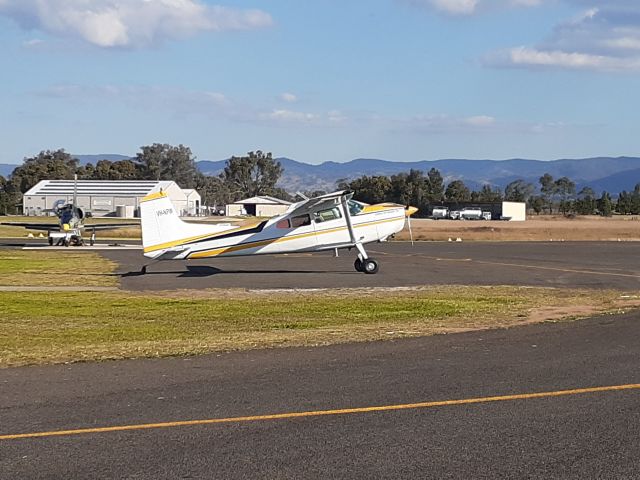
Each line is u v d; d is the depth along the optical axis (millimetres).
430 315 15391
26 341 12227
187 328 13828
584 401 7668
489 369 9352
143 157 167375
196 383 8680
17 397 8023
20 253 38500
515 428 6707
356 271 26859
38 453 6074
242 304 17656
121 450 6145
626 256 35281
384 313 15797
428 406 7512
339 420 7023
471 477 5449
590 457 5875
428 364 9711
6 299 18828
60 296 19547
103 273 26594
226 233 25875
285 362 9961
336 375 9062
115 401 7820
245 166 169750
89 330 13594
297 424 6902
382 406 7523
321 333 12734
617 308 16016
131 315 15797
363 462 5801
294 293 20188
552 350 10719
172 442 6359
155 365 9828
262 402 7730
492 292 20109
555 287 21516
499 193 169875
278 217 26031
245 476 5512
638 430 6613
